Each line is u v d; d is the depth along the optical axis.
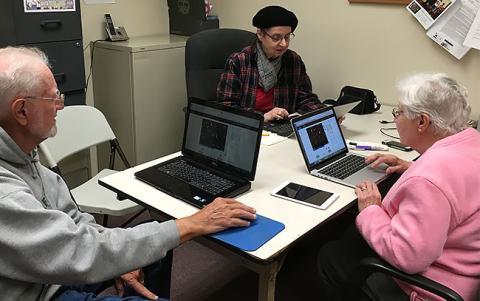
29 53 1.33
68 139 2.34
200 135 1.86
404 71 2.80
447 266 1.37
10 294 1.23
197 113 1.88
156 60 3.10
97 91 3.25
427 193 1.28
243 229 1.42
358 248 1.77
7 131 1.30
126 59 2.99
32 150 1.40
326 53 3.07
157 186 1.68
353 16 2.90
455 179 1.30
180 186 1.67
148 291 1.52
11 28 2.47
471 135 1.41
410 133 1.49
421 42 2.70
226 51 2.89
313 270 2.50
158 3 3.49
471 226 1.33
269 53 2.57
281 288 2.36
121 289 1.58
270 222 1.46
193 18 3.38
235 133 1.73
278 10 2.47
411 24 2.70
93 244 1.27
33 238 1.19
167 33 3.58
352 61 2.98
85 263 1.24
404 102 1.46
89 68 3.22
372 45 2.88
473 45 2.49
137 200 1.61
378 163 1.87
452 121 1.41
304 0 3.08
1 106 1.25
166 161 1.88
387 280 1.47
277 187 1.70
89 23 3.15
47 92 1.30
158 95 3.18
